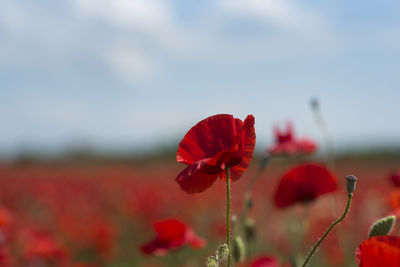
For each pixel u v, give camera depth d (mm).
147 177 16438
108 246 7398
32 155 30188
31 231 5922
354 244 4996
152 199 9469
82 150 33656
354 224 5680
